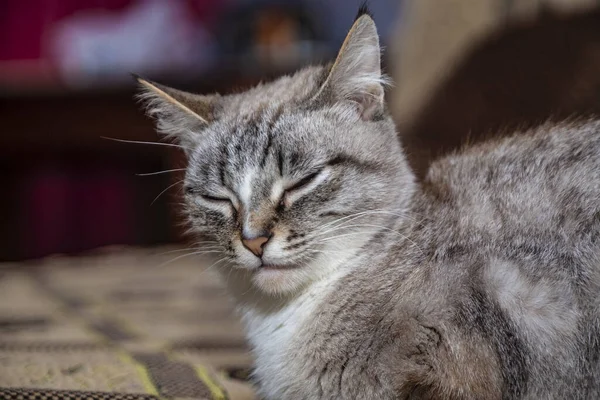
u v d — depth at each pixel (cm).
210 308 89
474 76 93
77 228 140
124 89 124
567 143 66
